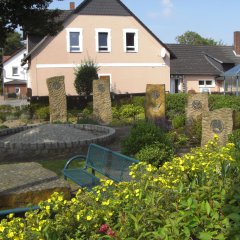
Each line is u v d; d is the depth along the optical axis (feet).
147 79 109.81
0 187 18.88
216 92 127.34
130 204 10.89
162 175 12.71
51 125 43.11
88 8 103.91
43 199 18.70
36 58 100.68
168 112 72.38
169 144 31.30
